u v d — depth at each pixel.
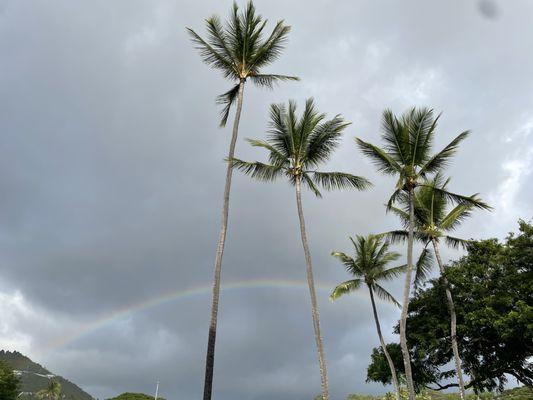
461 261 33.41
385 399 61.28
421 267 34.50
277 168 24.69
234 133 22.14
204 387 17.02
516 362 31.70
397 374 38.03
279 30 23.84
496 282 30.58
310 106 26.33
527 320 26.50
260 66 24.25
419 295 35.25
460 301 32.28
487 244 32.03
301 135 26.08
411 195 27.16
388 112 27.50
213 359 17.53
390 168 27.66
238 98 23.19
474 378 33.25
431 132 26.75
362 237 39.25
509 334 27.06
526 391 45.34
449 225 33.59
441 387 34.66
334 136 26.03
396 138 27.25
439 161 26.78
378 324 37.16
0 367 64.06
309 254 24.30
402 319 25.16
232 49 23.86
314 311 23.02
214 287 18.67
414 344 34.25
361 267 38.78
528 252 29.50
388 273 38.50
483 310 29.03
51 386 113.62
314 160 26.48
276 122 26.61
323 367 21.97
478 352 32.78
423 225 34.47
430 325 32.59
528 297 28.88
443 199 33.53
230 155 21.53
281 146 26.64
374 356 40.16
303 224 24.80
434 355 33.72
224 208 20.38
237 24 23.69
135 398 86.25
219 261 19.19
